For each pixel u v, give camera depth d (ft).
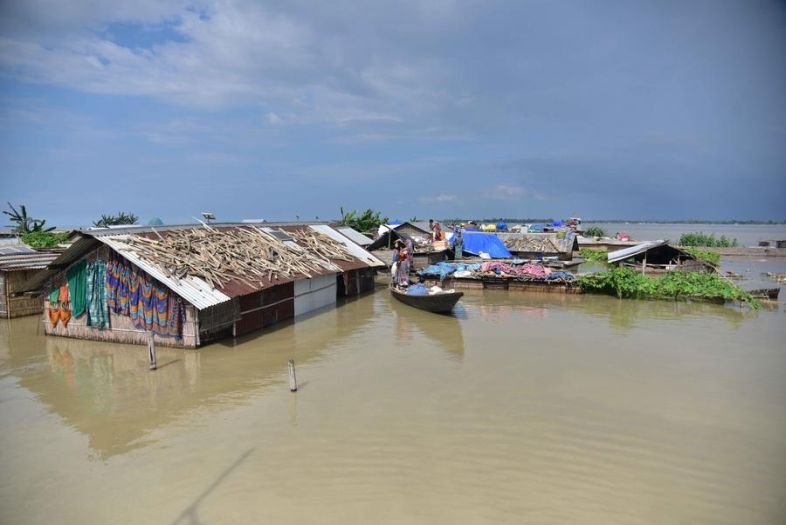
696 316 82.17
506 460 35.55
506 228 196.24
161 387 49.32
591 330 72.33
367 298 98.43
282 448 37.22
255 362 56.70
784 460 35.68
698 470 34.40
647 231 545.03
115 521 29.12
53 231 145.59
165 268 60.64
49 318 67.15
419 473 33.91
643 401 45.96
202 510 30.07
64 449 37.40
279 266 76.59
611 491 31.96
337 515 29.50
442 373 53.21
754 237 346.54
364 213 184.75
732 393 47.98
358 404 45.06
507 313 84.69
